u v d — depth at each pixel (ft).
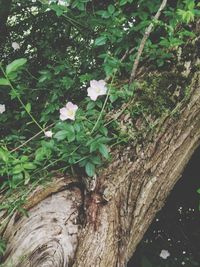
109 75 3.22
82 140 2.92
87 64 4.27
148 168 2.97
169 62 3.19
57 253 2.62
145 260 5.28
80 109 3.09
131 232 2.91
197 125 3.09
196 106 3.06
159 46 3.41
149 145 2.98
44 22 5.02
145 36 3.06
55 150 2.96
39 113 4.36
